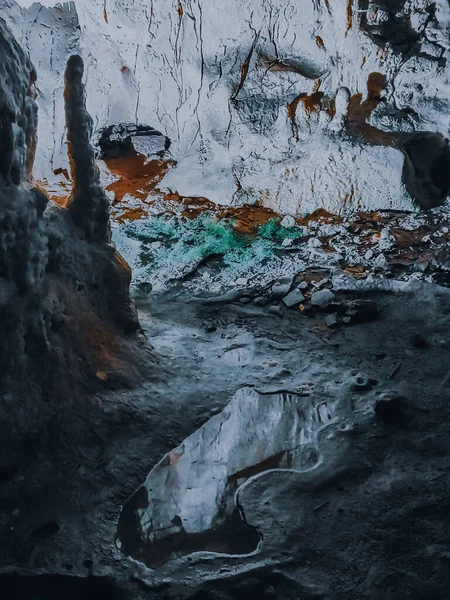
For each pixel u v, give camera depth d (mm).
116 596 2744
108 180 6926
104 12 7008
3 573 2773
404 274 5152
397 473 3316
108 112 7570
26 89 3426
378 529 3018
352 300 4820
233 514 3127
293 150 6570
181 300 4934
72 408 3490
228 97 6812
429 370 4086
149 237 5871
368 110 6598
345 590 2752
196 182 6695
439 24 6395
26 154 3449
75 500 3148
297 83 6660
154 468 3352
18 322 3334
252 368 4086
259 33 6688
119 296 3979
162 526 3062
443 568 2832
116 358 3846
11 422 3295
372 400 3811
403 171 6191
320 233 5875
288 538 2979
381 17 6445
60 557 2875
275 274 5250
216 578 2787
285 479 3291
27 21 6840
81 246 3758
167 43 6957
